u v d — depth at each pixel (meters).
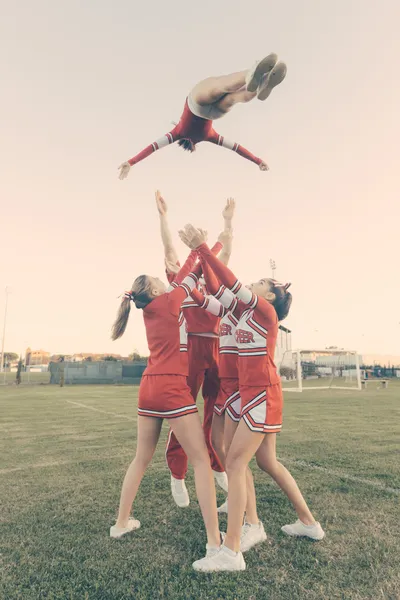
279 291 2.98
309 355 43.16
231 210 3.75
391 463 4.97
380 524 3.06
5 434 7.66
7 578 2.31
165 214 3.96
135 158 3.29
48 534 2.96
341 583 2.21
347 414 10.45
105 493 3.95
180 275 3.21
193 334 3.71
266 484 4.18
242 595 2.10
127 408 12.88
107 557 2.57
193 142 3.40
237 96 2.89
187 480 4.43
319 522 3.11
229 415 2.99
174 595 2.10
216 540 2.49
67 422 9.39
